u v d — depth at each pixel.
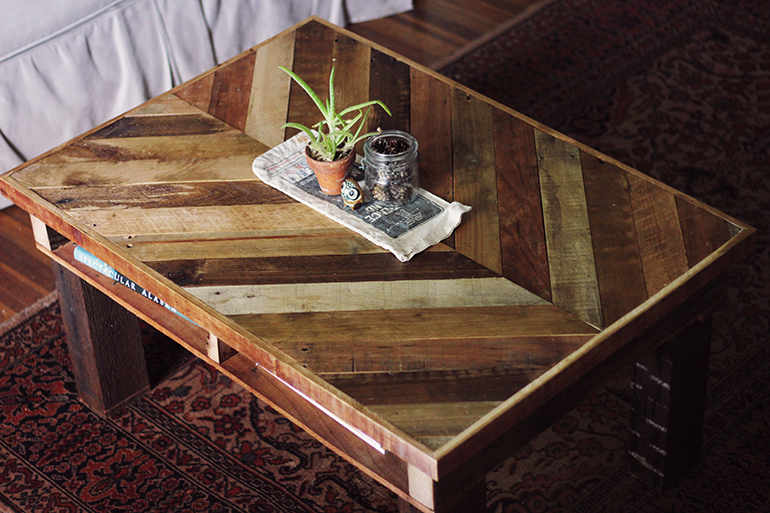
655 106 2.77
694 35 3.09
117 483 1.81
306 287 1.43
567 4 3.25
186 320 1.58
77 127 2.64
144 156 1.73
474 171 1.67
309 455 1.85
